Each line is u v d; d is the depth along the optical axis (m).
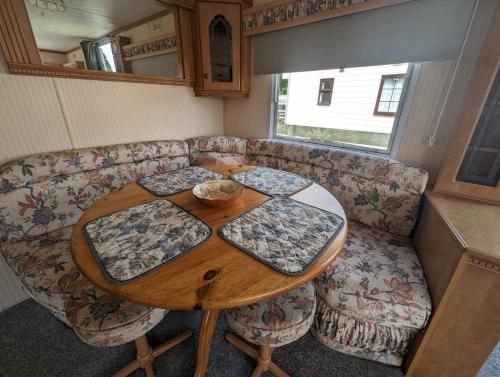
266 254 0.68
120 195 1.09
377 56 1.41
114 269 0.62
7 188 1.19
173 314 1.32
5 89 1.21
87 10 1.35
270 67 1.93
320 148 1.72
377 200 1.41
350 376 1.03
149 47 1.69
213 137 2.21
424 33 1.23
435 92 1.30
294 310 0.81
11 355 1.09
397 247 1.23
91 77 1.48
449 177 1.19
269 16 1.73
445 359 0.92
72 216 1.44
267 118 2.18
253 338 0.78
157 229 0.80
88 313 0.77
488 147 1.10
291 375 1.03
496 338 0.81
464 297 0.81
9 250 1.16
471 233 0.84
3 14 1.11
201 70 1.96
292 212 0.94
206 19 1.81
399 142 1.50
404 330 1.00
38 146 1.37
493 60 0.98
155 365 1.06
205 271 0.62
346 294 0.96
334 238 0.77
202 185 1.10
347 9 1.39
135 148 1.73
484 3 1.08
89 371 1.03
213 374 1.03
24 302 1.38
